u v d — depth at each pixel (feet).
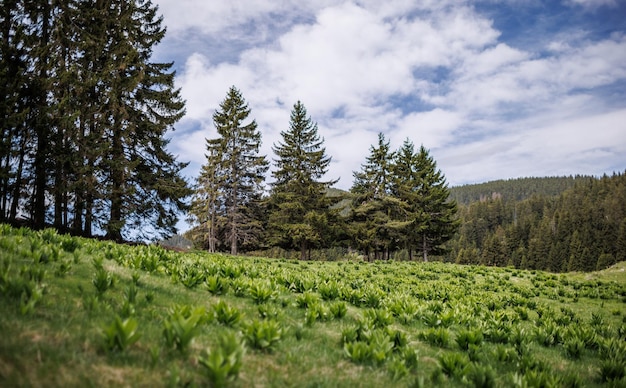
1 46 62.54
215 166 133.39
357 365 17.46
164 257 40.86
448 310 37.19
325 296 34.30
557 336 30.50
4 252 23.08
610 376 21.83
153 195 80.12
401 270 84.02
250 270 40.78
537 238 365.81
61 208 70.59
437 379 17.39
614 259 301.02
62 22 71.05
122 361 12.85
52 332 13.84
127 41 76.74
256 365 15.10
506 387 17.54
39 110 64.39
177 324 14.51
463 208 615.57
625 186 427.74
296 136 148.87
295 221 136.56
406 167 173.47
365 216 157.17
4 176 55.67
